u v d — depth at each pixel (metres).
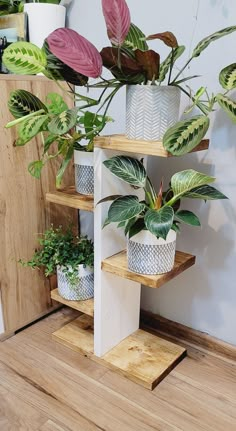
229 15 1.07
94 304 1.27
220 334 1.38
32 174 1.24
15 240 1.40
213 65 1.13
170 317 1.50
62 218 1.58
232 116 0.95
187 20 1.15
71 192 1.32
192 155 1.26
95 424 1.08
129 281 1.35
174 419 1.10
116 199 1.08
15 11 1.38
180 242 1.38
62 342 1.42
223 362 1.34
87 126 1.14
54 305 1.63
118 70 0.93
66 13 1.43
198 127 0.90
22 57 0.98
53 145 1.42
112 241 1.22
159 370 1.25
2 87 1.21
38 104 1.12
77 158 1.26
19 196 1.37
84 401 1.16
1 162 1.28
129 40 0.97
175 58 0.97
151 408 1.14
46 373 1.27
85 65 0.87
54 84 1.37
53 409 1.13
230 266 1.28
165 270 1.11
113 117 1.40
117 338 1.37
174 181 1.02
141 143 0.97
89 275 1.38
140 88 0.95
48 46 0.88
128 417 1.10
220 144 1.19
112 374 1.27
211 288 1.35
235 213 1.22
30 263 1.39
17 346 1.41
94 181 1.13
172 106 0.97
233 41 1.08
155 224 0.96
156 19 1.21
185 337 1.46
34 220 1.45
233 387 1.23
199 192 1.06
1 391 1.19
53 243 1.40
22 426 1.07
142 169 1.09
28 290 1.50
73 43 0.85
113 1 0.83
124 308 1.37
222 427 1.08
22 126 1.04
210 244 1.31
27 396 1.17
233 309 1.32
